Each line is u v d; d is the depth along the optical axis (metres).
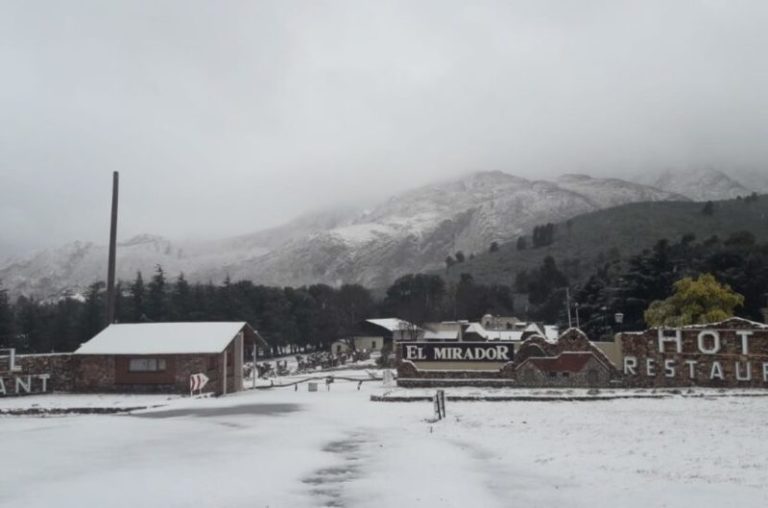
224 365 54.19
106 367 52.47
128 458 22.55
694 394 41.69
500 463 21.17
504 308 175.75
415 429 30.45
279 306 142.00
